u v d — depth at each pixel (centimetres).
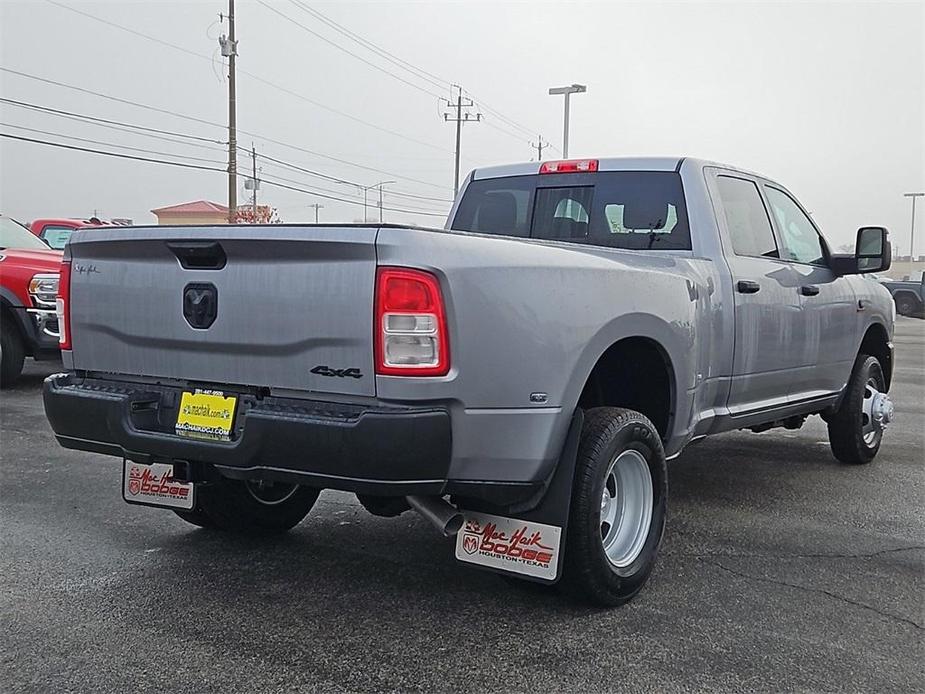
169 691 312
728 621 381
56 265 1011
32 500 559
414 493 325
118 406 375
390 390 316
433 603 394
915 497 594
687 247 499
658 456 409
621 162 532
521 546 365
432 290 316
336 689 315
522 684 321
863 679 331
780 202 596
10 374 998
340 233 321
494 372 332
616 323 382
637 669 334
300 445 326
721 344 479
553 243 386
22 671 326
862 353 721
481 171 593
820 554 474
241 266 346
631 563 398
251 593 404
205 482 382
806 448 768
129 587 411
